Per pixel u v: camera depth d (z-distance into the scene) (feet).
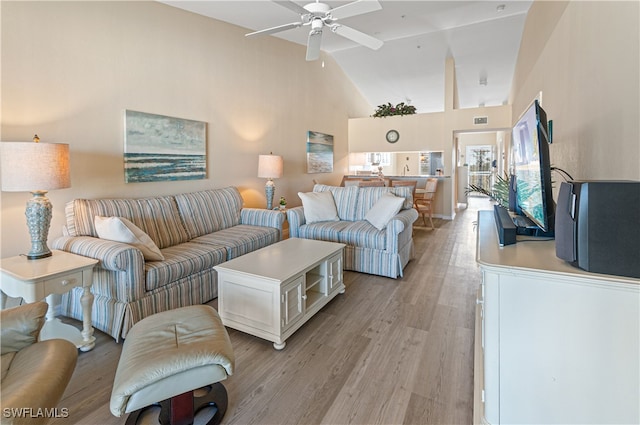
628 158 5.13
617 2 5.57
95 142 9.61
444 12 15.97
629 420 3.92
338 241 12.59
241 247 10.73
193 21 12.55
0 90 7.70
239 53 14.80
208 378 4.70
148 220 10.02
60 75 8.76
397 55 22.24
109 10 9.82
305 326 8.30
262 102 16.37
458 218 24.61
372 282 11.32
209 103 13.38
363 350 7.21
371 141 26.35
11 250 8.04
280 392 5.88
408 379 6.22
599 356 4.00
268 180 16.15
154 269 7.95
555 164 9.90
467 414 5.33
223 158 14.19
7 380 3.99
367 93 29.50
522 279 4.27
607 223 3.83
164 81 11.53
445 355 6.98
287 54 18.21
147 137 10.98
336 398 5.72
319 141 21.86
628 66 5.14
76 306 8.29
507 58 21.83
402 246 12.30
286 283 7.41
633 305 3.81
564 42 8.86
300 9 8.89
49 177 7.03
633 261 3.76
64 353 4.45
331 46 21.25
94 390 5.95
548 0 10.98
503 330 4.44
